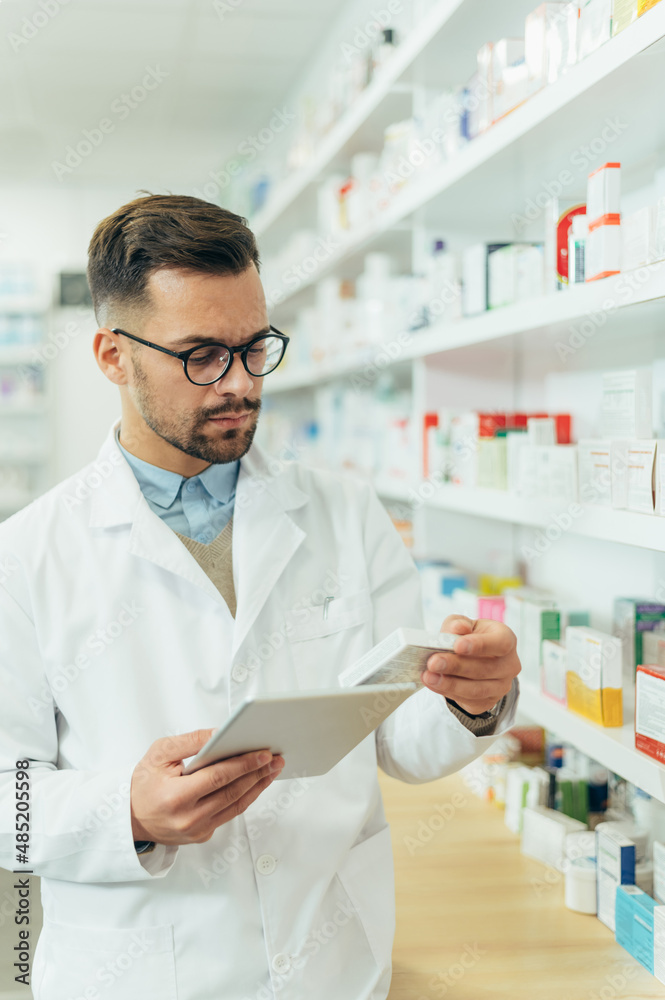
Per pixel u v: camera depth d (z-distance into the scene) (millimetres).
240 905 1072
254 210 4484
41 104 4680
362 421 3332
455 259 2074
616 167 1368
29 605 1111
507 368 2367
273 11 3574
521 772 1826
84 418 5914
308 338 3869
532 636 1788
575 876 1490
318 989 1081
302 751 960
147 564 1155
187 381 1081
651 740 1257
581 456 1506
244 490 1229
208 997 1051
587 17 1354
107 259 1115
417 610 1327
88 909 1080
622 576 1868
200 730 996
